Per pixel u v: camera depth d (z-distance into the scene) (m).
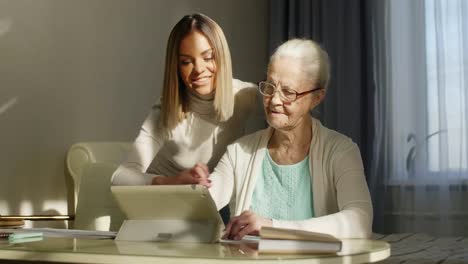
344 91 4.58
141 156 2.04
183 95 2.06
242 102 2.15
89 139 3.48
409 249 2.68
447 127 4.30
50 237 1.71
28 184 3.16
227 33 4.56
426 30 4.45
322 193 1.83
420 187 4.35
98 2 3.54
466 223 4.23
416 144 4.39
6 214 3.04
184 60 1.95
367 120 4.52
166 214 1.59
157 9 3.96
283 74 1.77
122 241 1.59
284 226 1.57
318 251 1.29
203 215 1.55
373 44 4.55
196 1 4.28
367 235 1.68
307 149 1.88
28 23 3.17
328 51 4.66
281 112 1.79
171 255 1.25
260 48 4.89
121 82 3.69
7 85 3.06
